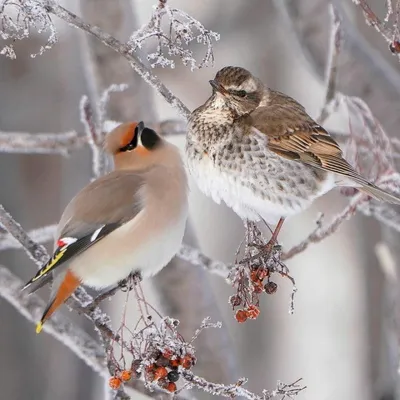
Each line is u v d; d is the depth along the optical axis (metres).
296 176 11.24
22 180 16.92
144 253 10.30
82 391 16.45
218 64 23.23
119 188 10.34
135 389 10.17
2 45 17.41
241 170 11.12
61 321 11.54
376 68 14.45
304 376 23.94
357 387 22.44
